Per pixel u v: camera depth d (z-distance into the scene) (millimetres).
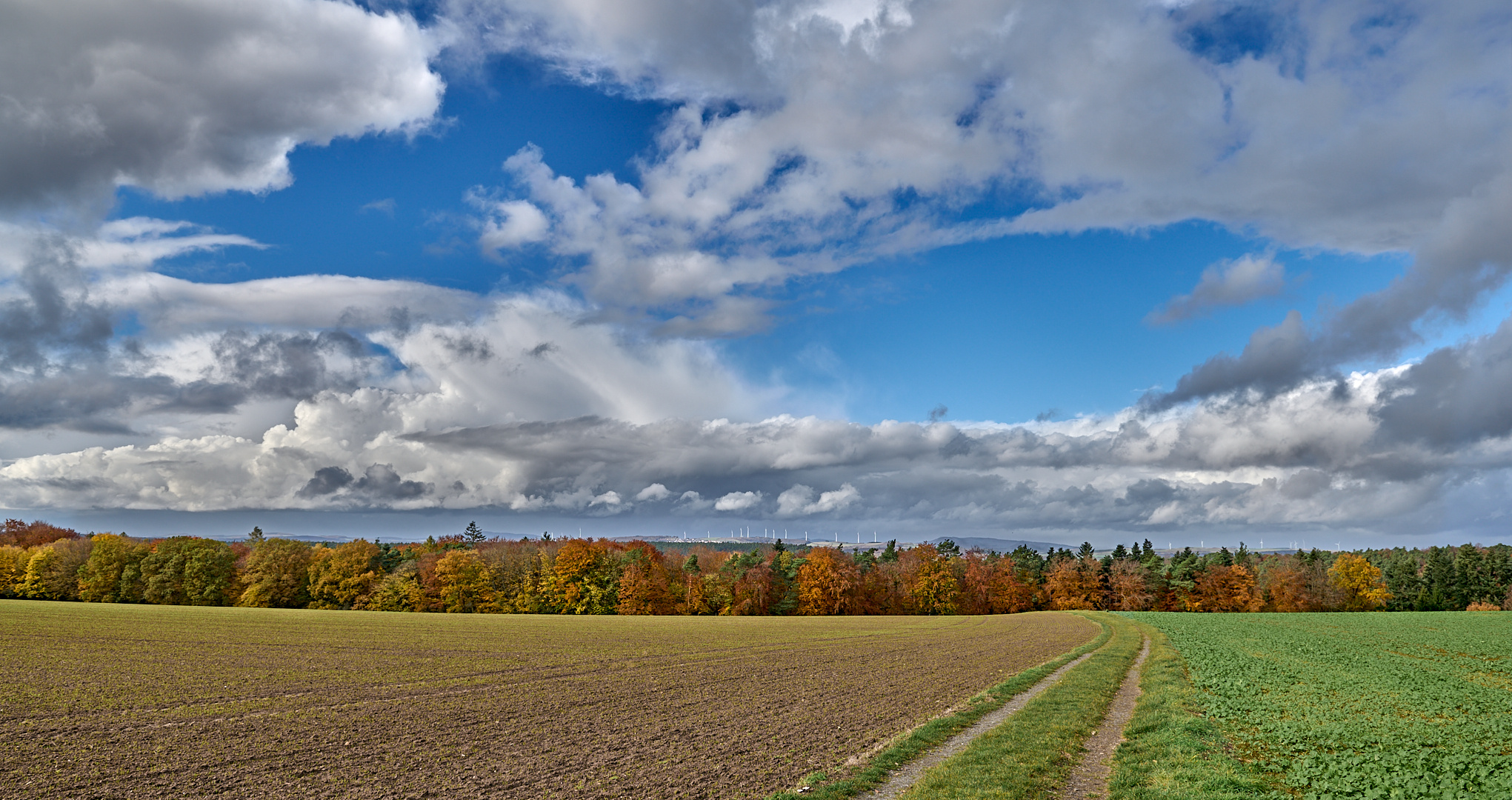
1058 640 57969
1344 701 28172
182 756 21297
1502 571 133625
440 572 107875
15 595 115812
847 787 16344
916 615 121438
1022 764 17641
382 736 23766
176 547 111688
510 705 29422
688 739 22672
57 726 25547
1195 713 24797
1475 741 21641
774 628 75250
